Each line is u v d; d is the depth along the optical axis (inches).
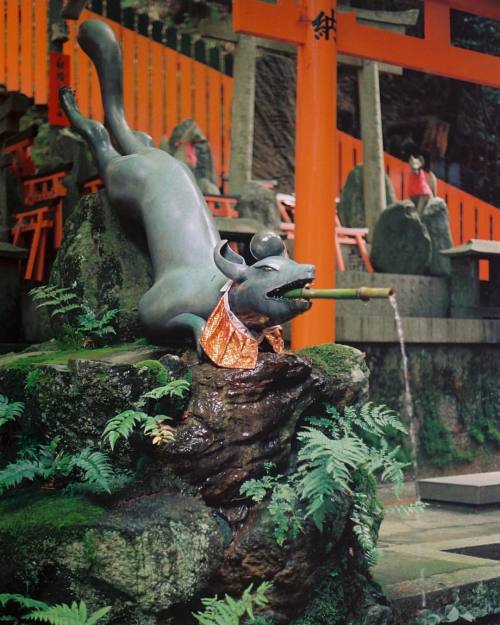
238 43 531.2
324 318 390.0
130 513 189.9
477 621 234.8
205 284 226.5
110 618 181.9
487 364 457.4
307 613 208.1
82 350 251.6
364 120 577.3
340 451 197.2
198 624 194.1
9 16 528.1
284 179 733.9
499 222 679.7
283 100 738.2
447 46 461.4
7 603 186.7
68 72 480.7
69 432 209.3
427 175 639.1
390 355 425.1
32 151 612.4
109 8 547.8
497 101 884.0
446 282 477.4
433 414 433.4
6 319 362.3
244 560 198.1
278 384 209.2
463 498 352.5
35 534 187.0
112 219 275.9
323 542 207.3
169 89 565.3
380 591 222.8
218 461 200.5
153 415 199.9
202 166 549.0
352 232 535.8
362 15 518.6
